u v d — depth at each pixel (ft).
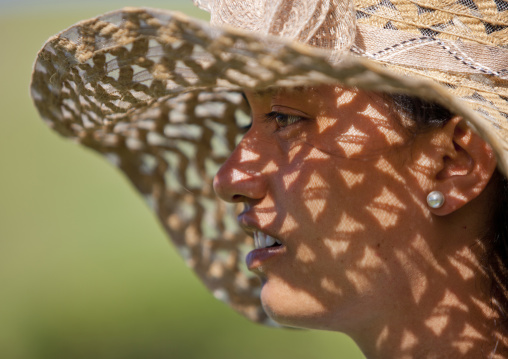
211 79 4.50
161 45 4.42
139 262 16.25
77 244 18.01
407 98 4.52
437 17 4.47
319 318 4.62
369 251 4.56
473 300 4.59
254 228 4.64
